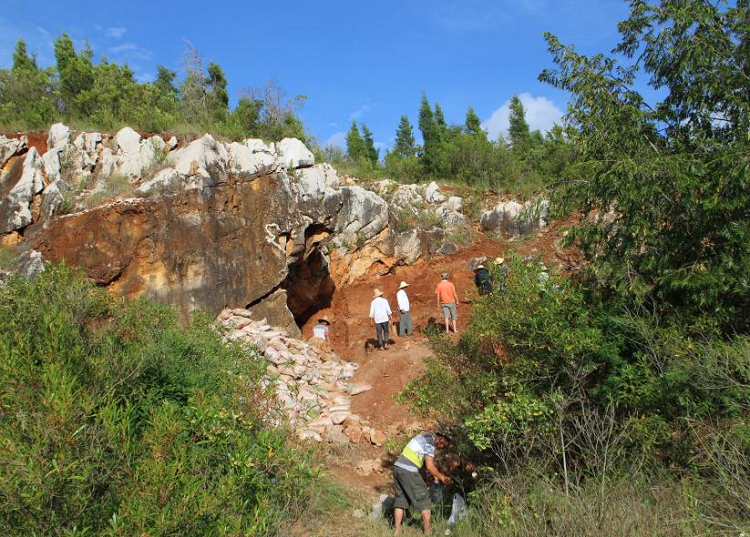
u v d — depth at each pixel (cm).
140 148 1305
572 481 552
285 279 1373
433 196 1950
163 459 426
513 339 606
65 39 2236
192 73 2080
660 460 534
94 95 1686
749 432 478
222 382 651
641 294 609
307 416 933
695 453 518
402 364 1148
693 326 575
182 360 693
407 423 945
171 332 742
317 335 1366
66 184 1208
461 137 2505
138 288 1134
